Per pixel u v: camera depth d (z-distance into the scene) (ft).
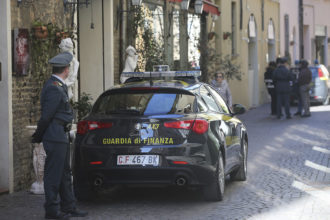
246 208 54.03
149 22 117.60
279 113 153.28
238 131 65.92
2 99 61.98
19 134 65.36
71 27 81.97
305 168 77.00
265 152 92.43
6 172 62.69
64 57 50.93
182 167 53.72
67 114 50.83
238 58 189.06
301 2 263.70
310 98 200.34
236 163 64.75
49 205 50.49
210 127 55.72
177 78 63.87
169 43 130.00
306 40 292.20
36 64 68.64
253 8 206.59
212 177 55.31
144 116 54.39
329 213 51.52
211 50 154.61
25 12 67.00
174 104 55.36
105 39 98.84
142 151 53.83
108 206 56.03
